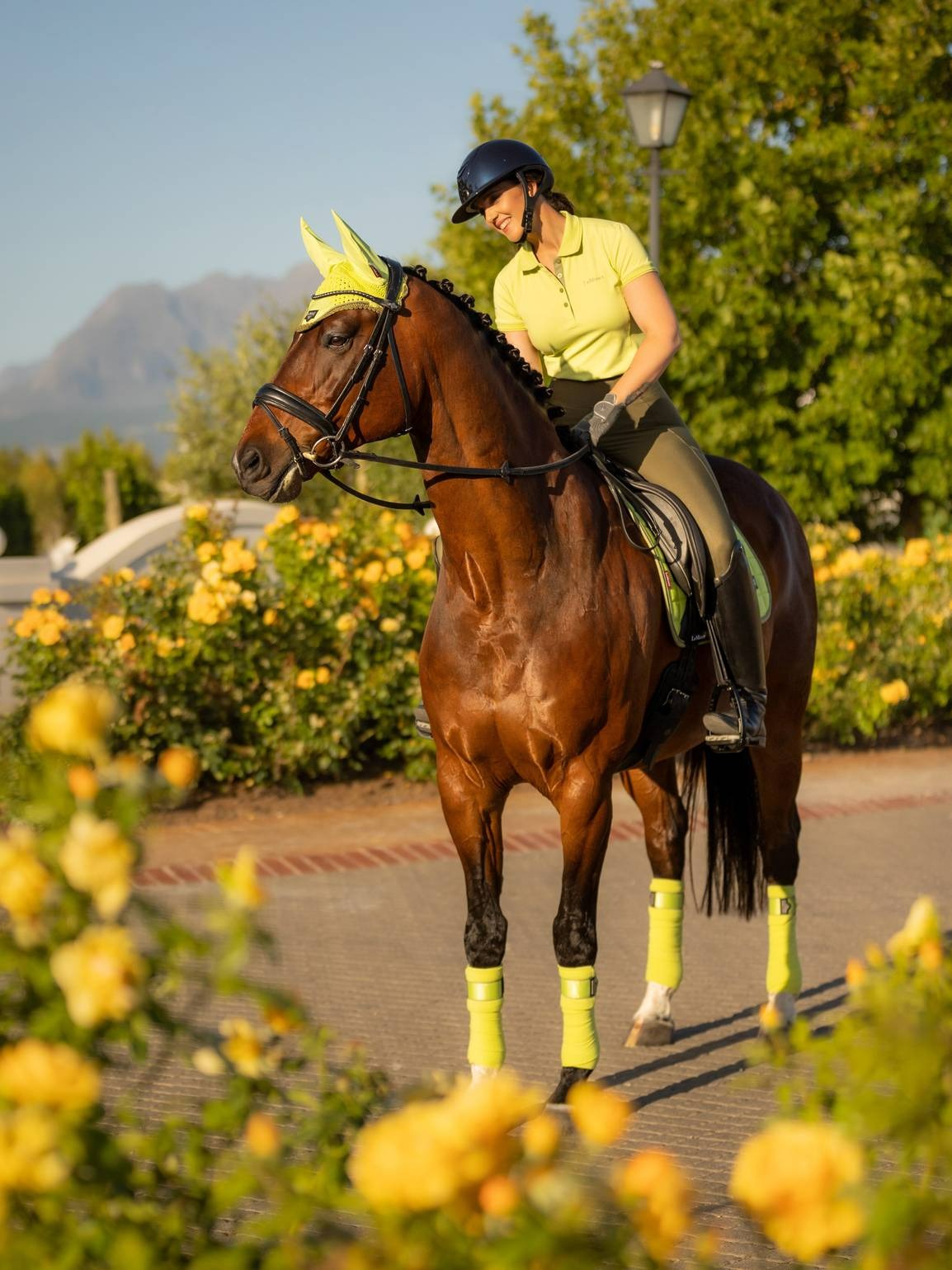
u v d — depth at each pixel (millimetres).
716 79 21781
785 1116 2461
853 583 15484
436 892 9914
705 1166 5527
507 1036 7094
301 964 8242
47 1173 2111
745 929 9141
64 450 74750
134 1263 2152
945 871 10430
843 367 21219
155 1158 2422
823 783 13844
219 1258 2219
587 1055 5832
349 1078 2770
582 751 5773
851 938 8781
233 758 12930
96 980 2209
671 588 6160
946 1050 2332
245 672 12742
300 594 13031
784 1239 2053
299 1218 2297
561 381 6461
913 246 21344
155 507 62438
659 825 7160
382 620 13195
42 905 2330
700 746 7500
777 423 21984
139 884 9922
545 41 22766
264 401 5363
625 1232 2082
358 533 13656
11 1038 2439
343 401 5340
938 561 16391
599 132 22250
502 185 6121
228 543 12766
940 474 21906
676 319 6199
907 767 14680
